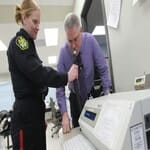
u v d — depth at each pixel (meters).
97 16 3.16
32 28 1.13
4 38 5.65
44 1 3.65
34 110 1.16
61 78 1.08
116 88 1.84
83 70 1.59
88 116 0.98
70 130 1.24
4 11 3.75
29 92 1.15
